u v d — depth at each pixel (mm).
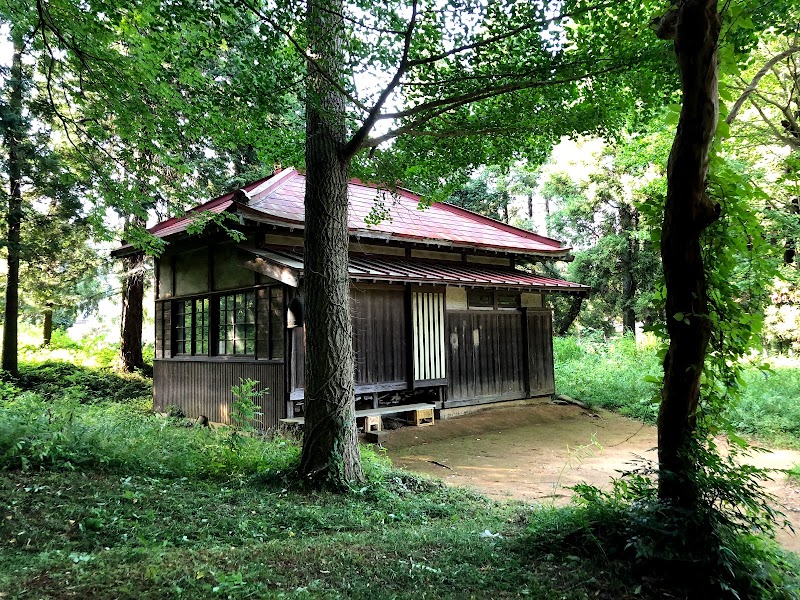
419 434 10086
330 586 3283
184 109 6195
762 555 3254
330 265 6219
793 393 12320
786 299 16812
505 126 6141
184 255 11984
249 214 9031
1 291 18156
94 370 16641
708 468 3531
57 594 2941
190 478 6078
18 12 5668
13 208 13758
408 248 11648
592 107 5926
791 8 4168
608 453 9172
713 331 3555
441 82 5176
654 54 4840
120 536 4070
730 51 3410
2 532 3934
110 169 7664
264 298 9664
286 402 9000
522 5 4285
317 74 5371
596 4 4410
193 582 3154
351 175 7277
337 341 6180
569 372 16734
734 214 3488
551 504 5664
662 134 12633
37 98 11648
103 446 6477
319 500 5496
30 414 7086
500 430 10953
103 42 5805
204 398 11016
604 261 24500
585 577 3299
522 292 13297
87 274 17219
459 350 11758
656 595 3049
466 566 3648
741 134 12320
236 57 5176
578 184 24250
